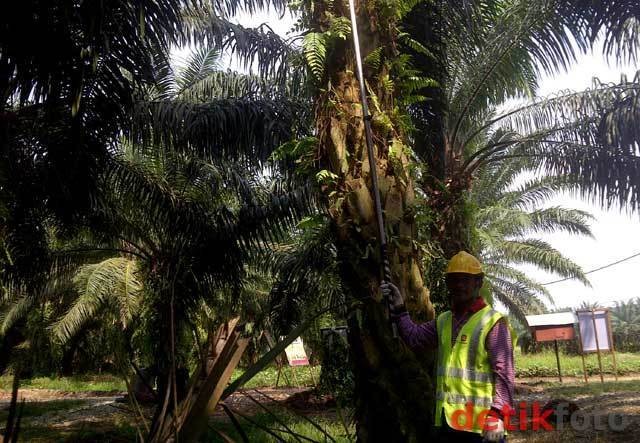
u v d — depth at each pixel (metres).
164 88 10.06
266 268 13.77
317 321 11.84
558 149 9.78
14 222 9.10
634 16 7.79
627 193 9.30
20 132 7.33
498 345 3.22
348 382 7.86
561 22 8.73
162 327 10.42
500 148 9.91
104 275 13.44
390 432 3.54
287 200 10.92
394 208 3.78
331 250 8.02
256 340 4.16
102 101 7.00
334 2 4.12
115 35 6.35
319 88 4.04
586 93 9.55
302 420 9.29
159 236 11.88
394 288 3.54
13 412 2.90
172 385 3.16
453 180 9.36
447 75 8.17
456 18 8.30
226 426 9.32
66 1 5.65
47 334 18.50
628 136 8.96
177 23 6.65
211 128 8.88
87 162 7.64
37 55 5.98
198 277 11.09
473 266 3.40
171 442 3.09
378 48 4.00
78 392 20.55
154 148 9.50
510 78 9.79
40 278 11.89
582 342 15.49
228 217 11.17
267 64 9.70
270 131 9.02
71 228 9.55
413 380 3.54
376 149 3.86
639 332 29.38
